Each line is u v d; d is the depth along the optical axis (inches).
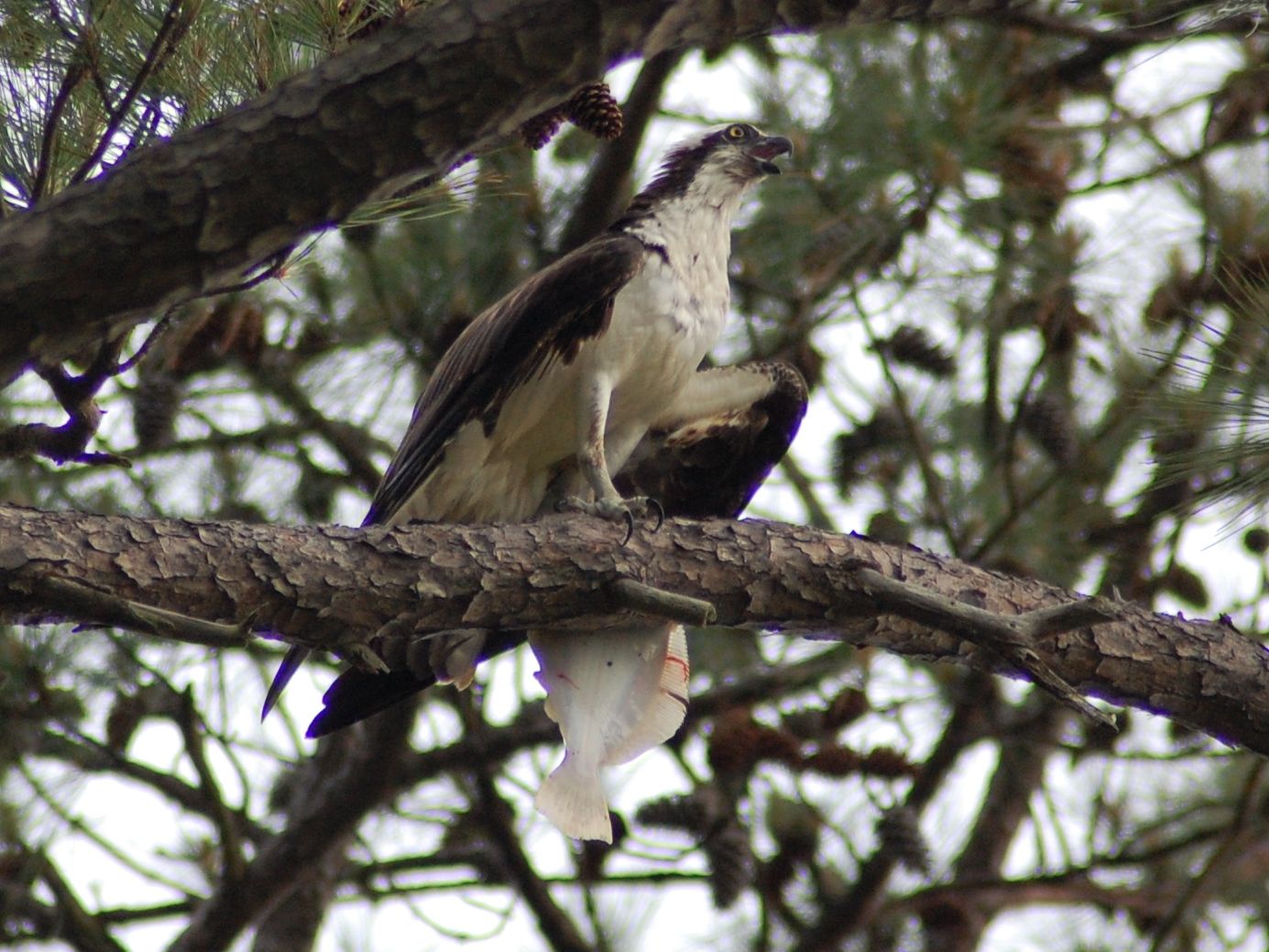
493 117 205.0
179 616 189.6
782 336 450.0
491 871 469.7
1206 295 408.8
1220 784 462.6
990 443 454.3
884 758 436.1
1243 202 412.2
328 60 203.8
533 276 314.3
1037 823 471.5
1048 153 425.4
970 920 459.8
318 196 200.1
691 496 346.9
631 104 408.8
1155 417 302.5
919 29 433.1
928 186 414.6
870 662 441.7
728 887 426.6
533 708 472.7
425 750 453.4
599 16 203.6
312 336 427.2
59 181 223.9
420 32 201.3
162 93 222.7
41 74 220.8
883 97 415.8
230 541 210.7
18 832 407.8
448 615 228.5
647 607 231.1
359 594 219.0
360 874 467.8
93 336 197.9
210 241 196.7
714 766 429.7
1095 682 266.5
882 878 433.7
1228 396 268.7
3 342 192.1
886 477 464.4
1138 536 432.8
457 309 420.2
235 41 226.4
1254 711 269.0
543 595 234.2
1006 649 232.4
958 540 440.8
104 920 440.5
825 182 420.5
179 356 410.3
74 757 409.1
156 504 426.3
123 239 192.9
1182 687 267.9
